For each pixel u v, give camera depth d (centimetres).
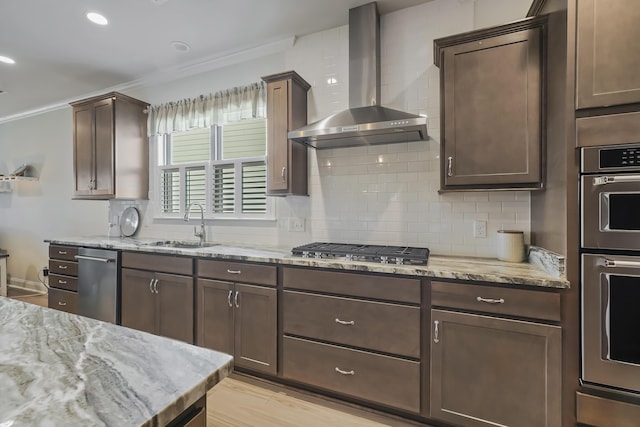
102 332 88
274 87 258
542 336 151
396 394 182
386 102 245
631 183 135
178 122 333
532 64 178
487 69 187
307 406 200
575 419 147
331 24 261
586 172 143
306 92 274
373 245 249
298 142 251
